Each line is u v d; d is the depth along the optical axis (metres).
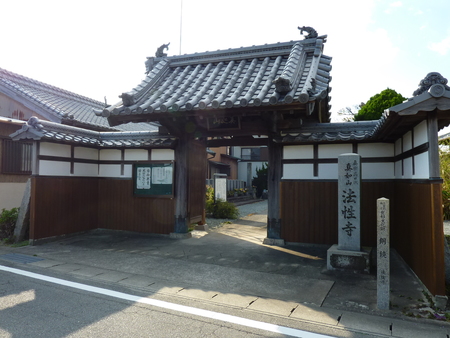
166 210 10.41
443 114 5.11
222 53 10.65
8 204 11.73
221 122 9.07
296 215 9.14
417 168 6.04
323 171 8.91
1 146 11.50
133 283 6.02
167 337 3.95
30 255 7.92
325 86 7.73
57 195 9.65
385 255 4.95
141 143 10.35
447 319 4.53
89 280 6.13
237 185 28.19
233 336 4.02
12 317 4.43
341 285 6.02
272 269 7.02
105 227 11.05
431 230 5.08
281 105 7.38
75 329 4.11
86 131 10.60
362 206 8.54
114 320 4.39
